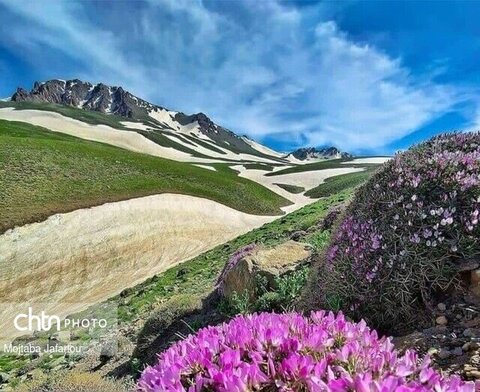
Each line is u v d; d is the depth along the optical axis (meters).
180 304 11.91
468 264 5.89
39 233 36.53
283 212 76.50
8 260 32.44
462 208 6.33
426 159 7.47
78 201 44.41
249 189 82.81
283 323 3.38
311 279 8.37
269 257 10.68
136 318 17.09
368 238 6.89
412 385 2.57
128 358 11.77
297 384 2.59
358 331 3.24
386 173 7.82
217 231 51.03
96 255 36.31
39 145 59.16
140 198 51.28
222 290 11.24
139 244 40.38
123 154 73.44
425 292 5.89
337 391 2.38
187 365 2.99
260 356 2.85
